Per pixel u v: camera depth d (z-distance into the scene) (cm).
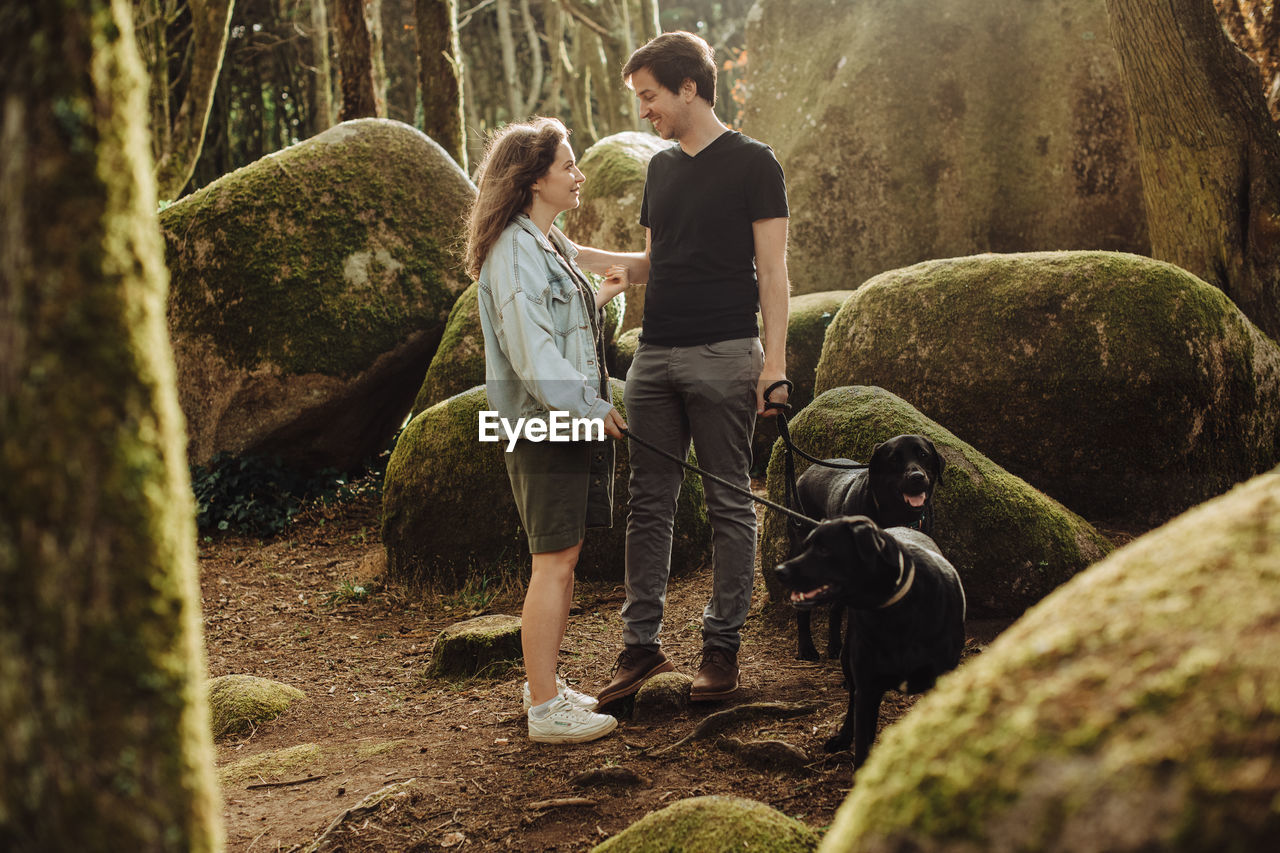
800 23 1142
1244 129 683
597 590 608
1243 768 121
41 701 136
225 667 542
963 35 1043
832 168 1059
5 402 138
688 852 254
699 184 387
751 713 370
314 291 884
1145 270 584
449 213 937
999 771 137
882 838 142
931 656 305
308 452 900
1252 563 143
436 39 1173
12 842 136
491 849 297
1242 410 593
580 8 1523
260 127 2262
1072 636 150
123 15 149
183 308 883
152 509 146
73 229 140
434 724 420
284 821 330
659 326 396
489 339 358
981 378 600
